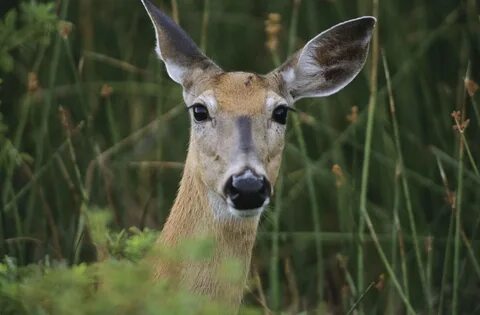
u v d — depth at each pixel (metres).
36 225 13.12
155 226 14.02
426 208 14.34
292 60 10.98
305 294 13.84
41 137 12.77
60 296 7.61
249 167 9.55
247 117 9.94
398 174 12.02
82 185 11.81
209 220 9.98
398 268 13.59
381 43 15.11
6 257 9.31
